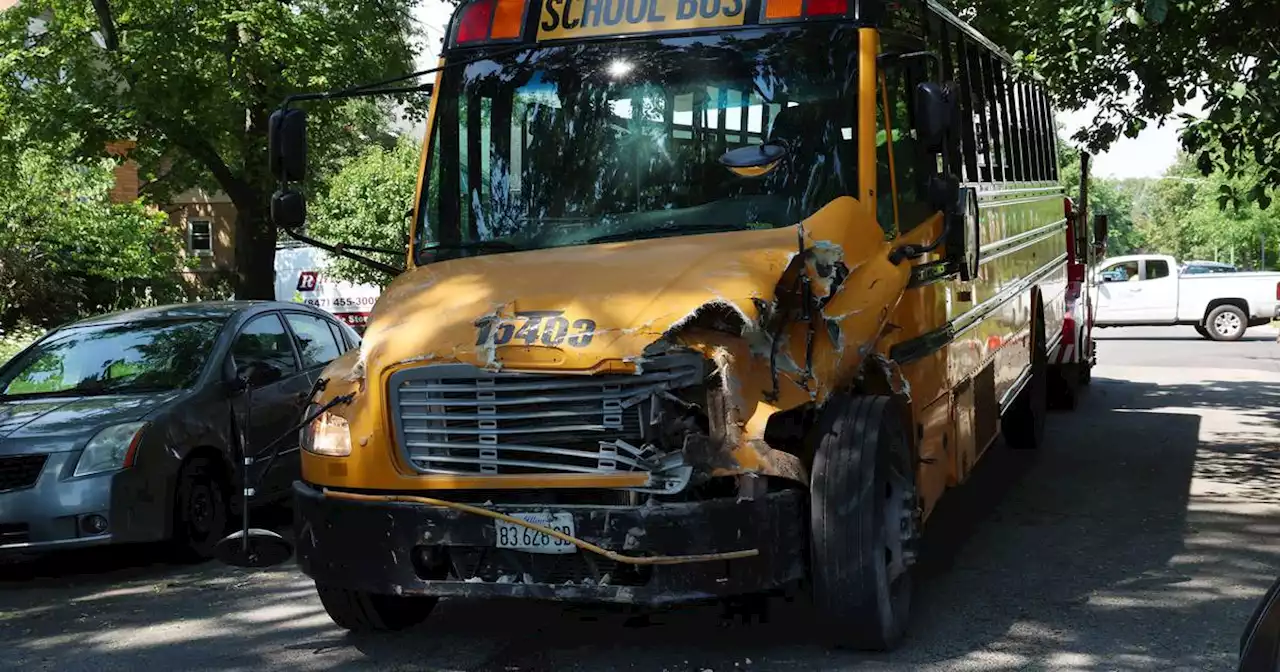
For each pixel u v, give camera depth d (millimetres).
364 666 5980
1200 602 6777
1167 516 9188
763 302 5391
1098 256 18875
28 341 23438
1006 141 10062
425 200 6926
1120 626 6336
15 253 31781
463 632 6535
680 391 5316
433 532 5445
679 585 5285
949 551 8180
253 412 9531
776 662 5820
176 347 9617
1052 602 6840
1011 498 10016
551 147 6766
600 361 5297
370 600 6344
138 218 35375
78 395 9312
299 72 22828
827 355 5613
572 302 5539
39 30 28297
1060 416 15484
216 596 7730
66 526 8266
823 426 5789
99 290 35438
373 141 44188
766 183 6414
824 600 5699
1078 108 13094
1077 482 10703
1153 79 12305
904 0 7086
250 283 26297
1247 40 11633
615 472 5301
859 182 6324
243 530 6078
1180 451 12414
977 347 8312
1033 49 12859
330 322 11242
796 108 6477
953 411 7480
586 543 5238
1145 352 27453
